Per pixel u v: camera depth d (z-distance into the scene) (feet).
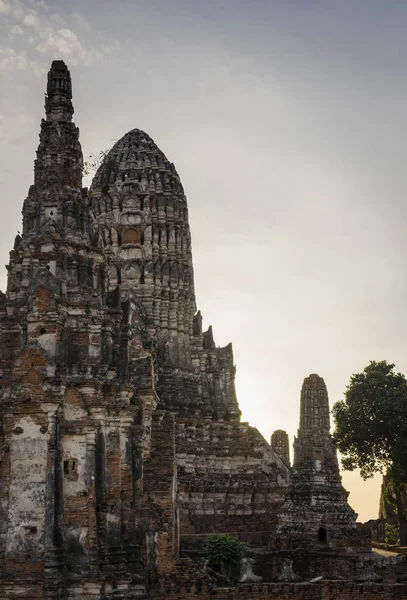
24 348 157.69
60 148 182.80
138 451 167.02
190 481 242.17
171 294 272.92
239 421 262.26
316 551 201.16
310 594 172.14
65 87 190.90
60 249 171.94
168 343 266.16
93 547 150.00
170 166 291.99
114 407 162.09
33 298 161.48
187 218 288.30
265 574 198.59
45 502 149.07
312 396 225.15
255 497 248.93
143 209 279.69
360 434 273.33
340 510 208.44
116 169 285.43
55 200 177.88
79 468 154.20
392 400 269.23
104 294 178.29
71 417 157.17
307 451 217.15
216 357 274.36
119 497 158.30
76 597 147.02
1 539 149.59
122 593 151.64
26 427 153.17
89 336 165.48
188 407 258.78
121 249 275.39
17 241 180.45
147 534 164.35
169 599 165.07
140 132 298.15
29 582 145.38
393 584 173.88
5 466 152.35
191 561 170.30
